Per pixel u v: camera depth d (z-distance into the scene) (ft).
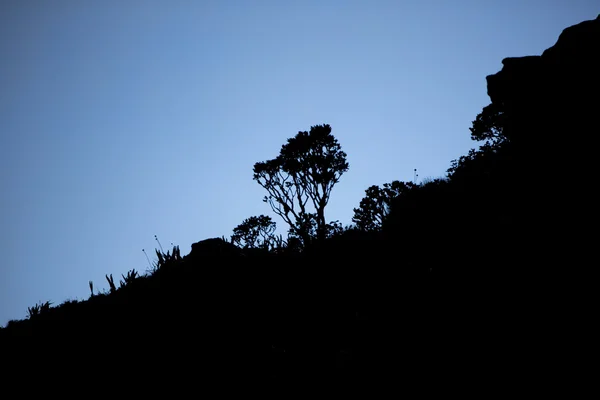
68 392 17.22
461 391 11.36
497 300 15.52
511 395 10.37
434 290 19.30
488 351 12.75
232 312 24.54
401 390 12.58
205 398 15.67
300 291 26.32
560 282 14.47
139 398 16.25
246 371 17.52
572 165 22.63
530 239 18.86
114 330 24.18
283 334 21.04
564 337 11.68
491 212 25.07
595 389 9.30
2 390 17.85
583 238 16.24
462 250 22.18
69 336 24.61
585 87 25.03
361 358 16.01
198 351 20.12
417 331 16.17
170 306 26.53
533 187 24.18
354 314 21.18
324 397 13.85
